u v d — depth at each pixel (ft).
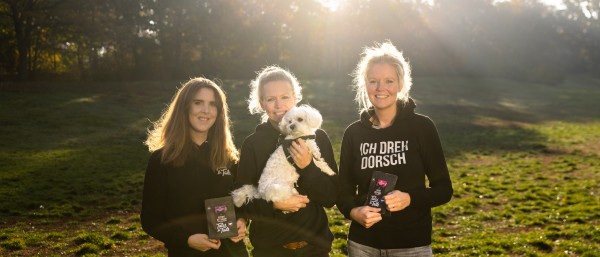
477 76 216.33
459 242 26.35
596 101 158.81
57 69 154.10
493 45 239.50
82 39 141.79
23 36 132.57
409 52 213.46
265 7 182.70
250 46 181.98
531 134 86.12
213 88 12.61
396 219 11.94
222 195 12.27
